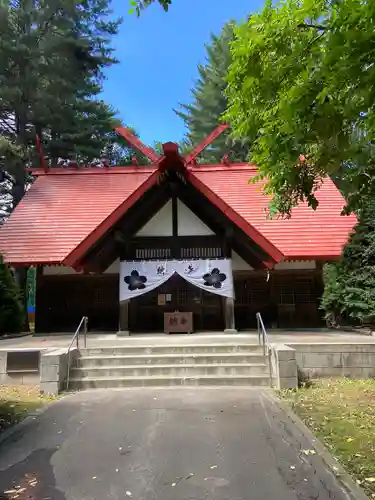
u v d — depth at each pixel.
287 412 6.95
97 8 27.77
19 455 5.30
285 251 16.41
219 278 13.89
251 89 5.27
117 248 14.23
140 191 13.07
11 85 25.25
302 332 14.96
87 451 5.39
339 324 16.59
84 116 28.77
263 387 8.96
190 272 13.94
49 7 26.14
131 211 13.95
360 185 5.45
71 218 18.67
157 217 14.88
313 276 16.64
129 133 17.78
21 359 9.94
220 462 4.95
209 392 8.54
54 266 16.84
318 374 9.84
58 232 17.86
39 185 20.88
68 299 16.81
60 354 9.02
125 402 7.84
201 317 15.70
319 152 5.41
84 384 9.25
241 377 9.27
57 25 26.48
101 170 21.77
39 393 8.77
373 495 4.06
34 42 25.55
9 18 25.33
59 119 26.94
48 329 16.58
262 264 15.95
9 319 15.79
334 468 4.69
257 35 4.87
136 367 9.73
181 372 9.68
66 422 6.66
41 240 17.44
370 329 14.33
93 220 18.52
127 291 13.87
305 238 17.14
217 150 33.12
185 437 5.82
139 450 5.38
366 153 4.76
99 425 6.45
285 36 4.71
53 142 27.45
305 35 4.73
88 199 19.88
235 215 13.17
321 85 4.29
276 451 5.25
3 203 26.75
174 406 7.48
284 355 8.85
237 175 21.27
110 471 4.76
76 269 13.74
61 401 8.05
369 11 3.49
